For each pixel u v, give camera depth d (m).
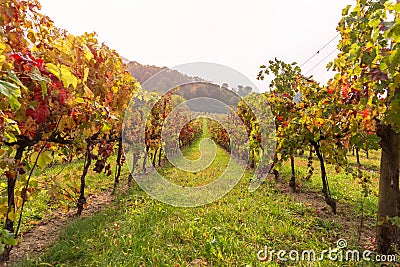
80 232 4.30
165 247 3.88
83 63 3.98
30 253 3.78
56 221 5.25
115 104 5.84
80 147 3.88
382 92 2.98
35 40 3.42
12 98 1.61
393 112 2.79
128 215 5.22
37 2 3.34
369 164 14.27
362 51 2.94
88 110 3.44
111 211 5.54
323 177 5.91
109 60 5.29
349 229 4.96
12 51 2.77
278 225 4.80
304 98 6.16
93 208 6.18
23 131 3.00
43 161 3.42
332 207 5.81
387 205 3.86
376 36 2.72
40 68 2.43
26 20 3.29
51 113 3.16
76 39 4.16
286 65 7.55
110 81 5.23
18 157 3.29
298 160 14.72
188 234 4.31
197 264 3.49
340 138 5.11
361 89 3.46
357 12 3.19
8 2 2.88
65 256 3.54
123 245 3.81
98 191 7.62
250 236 4.35
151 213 5.28
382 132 3.70
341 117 4.46
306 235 4.52
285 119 6.97
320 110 4.84
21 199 3.31
